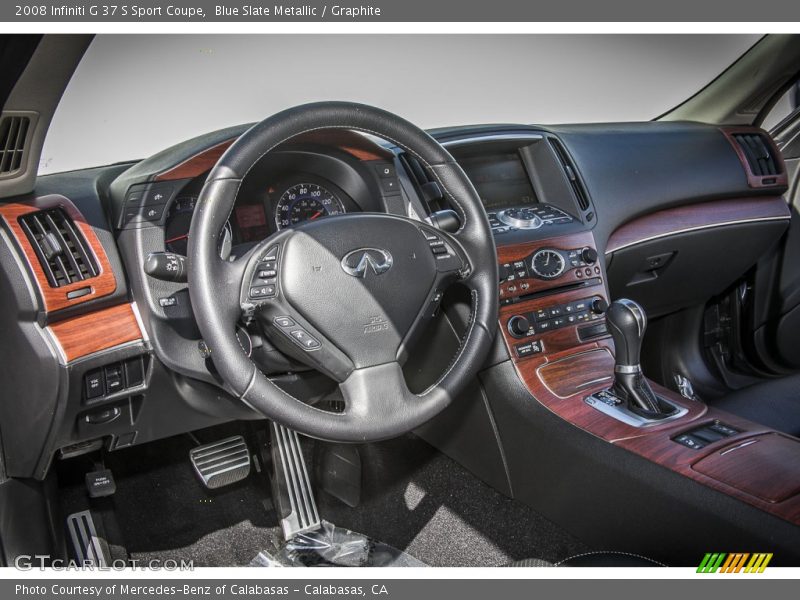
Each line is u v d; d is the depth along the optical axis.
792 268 2.14
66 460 1.71
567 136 1.86
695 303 2.21
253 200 1.44
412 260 1.25
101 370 1.31
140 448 1.79
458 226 1.41
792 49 2.01
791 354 2.19
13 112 1.16
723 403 2.00
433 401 1.24
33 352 1.27
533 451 1.50
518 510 1.64
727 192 2.04
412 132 1.28
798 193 2.18
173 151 1.36
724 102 2.17
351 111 1.21
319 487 1.80
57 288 1.26
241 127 1.38
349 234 1.22
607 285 1.72
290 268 1.17
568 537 1.57
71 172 1.45
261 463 1.85
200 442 1.83
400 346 1.24
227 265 1.15
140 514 1.72
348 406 1.21
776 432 1.30
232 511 1.77
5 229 1.25
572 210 1.74
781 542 1.04
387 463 1.84
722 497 1.14
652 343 2.31
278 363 1.35
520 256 1.59
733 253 2.10
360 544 1.68
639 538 1.31
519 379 1.51
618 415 1.39
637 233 1.89
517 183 1.79
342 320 1.19
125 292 1.31
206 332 1.11
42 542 1.51
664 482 1.21
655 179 1.91
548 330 1.58
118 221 1.31
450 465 1.78
